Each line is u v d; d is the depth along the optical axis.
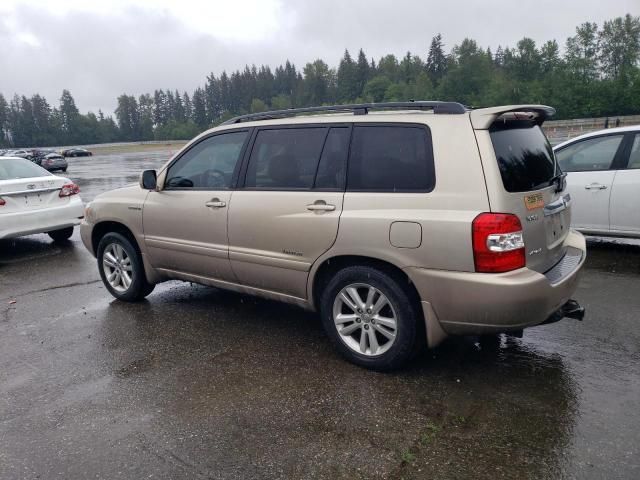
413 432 2.95
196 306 5.20
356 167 3.63
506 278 3.08
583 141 6.82
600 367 3.64
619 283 5.45
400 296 3.42
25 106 160.25
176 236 4.71
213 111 183.12
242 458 2.78
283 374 3.69
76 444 2.95
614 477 2.53
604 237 7.06
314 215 3.72
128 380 3.69
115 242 5.33
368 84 131.38
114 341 4.39
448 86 111.50
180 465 2.74
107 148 101.06
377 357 3.61
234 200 4.21
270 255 4.03
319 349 4.09
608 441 2.80
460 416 3.09
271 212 3.96
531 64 106.44
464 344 4.07
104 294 5.75
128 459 2.80
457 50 112.62
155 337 4.45
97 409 3.32
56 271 6.89
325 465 2.70
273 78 186.25
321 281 3.92
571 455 2.70
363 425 3.03
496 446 2.80
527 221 3.25
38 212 7.93
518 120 3.60
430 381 3.51
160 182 4.80
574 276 3.55
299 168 3.91
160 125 177.75
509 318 3.13
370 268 3.54
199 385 3.57
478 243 3.08
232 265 4.33
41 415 3.27
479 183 3.13
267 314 4.91
